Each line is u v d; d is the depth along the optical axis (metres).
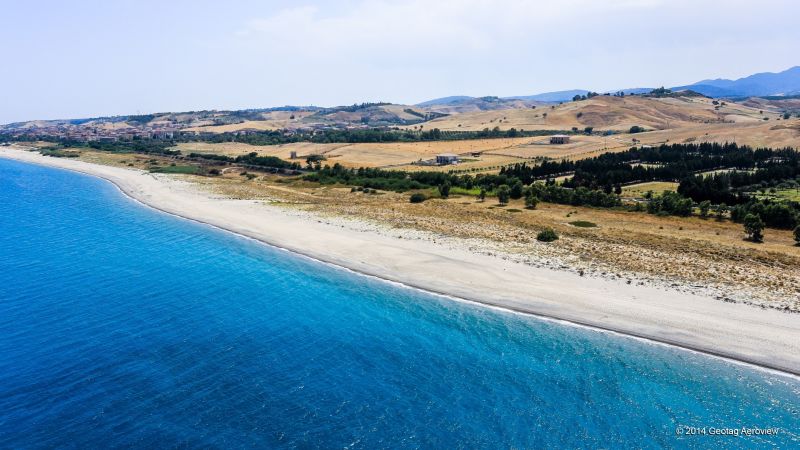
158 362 42.38
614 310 51.25
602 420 35.31
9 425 33.88
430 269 65.25
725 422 34.84
